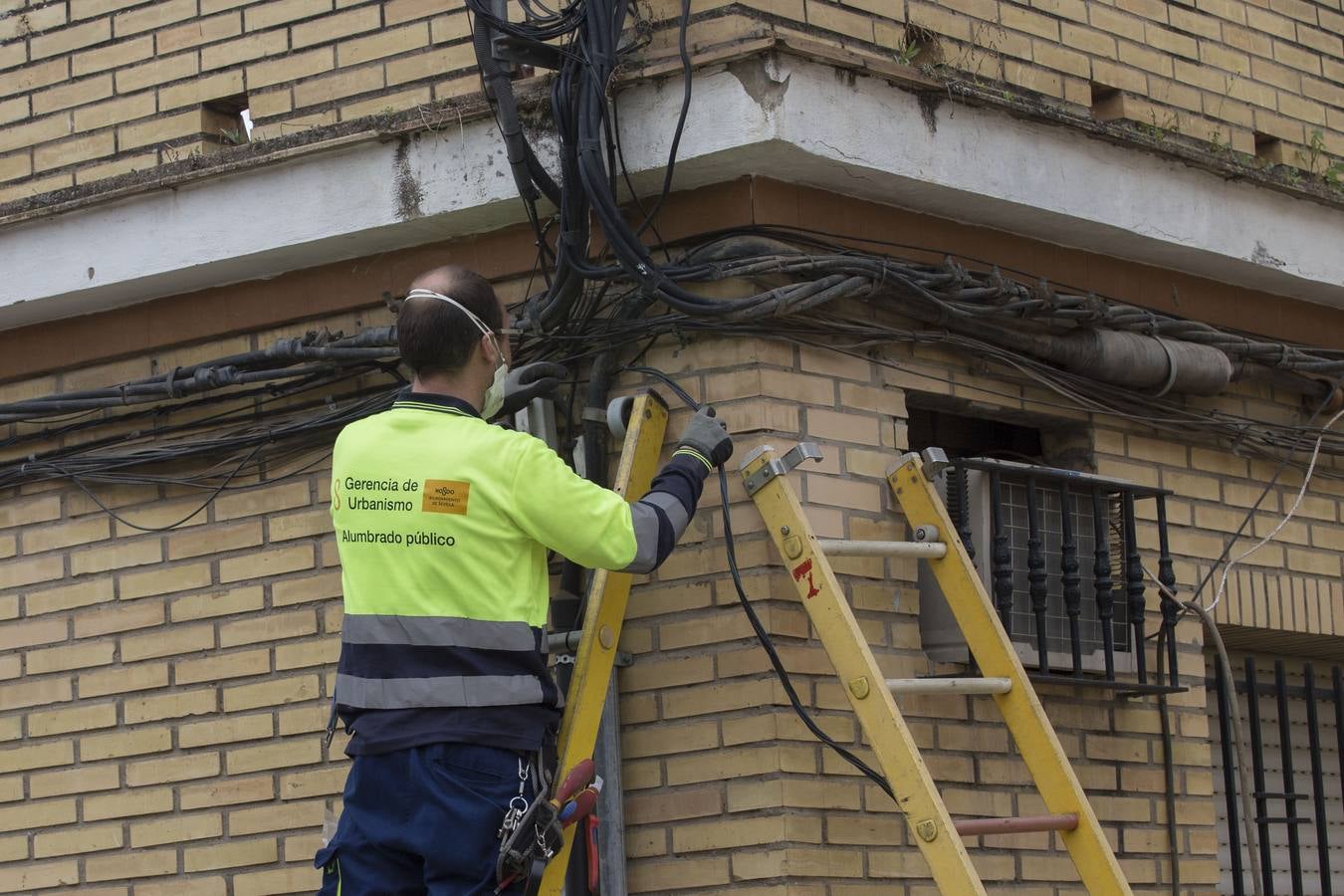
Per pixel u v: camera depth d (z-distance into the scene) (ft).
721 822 17.56
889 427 19.15
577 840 17.52
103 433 21.21
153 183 20.12
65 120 21.71
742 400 18.10
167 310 20.94
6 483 21.48
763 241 18.22
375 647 13.62
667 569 18.22
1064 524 19.93
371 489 13.85
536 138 18.52
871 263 18.42
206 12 21.13
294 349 19.71
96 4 21.75
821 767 17.72
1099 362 20.58
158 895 20.03
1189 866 20.99
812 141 17.75
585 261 17.95
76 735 20.80
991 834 17.98
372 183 19.30
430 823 13.11
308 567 19.93
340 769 19.36
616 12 17.70
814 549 16.39
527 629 13.69
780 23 18.49
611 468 18.60
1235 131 23.43
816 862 17.40
